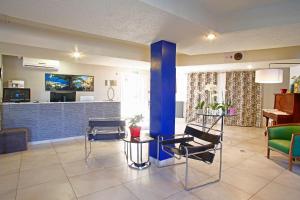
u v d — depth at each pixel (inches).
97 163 125.0
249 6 98.5
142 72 312.3
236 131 232.7
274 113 181.3
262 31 105.3
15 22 122.2
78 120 190.5
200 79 289.6
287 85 242.8
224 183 100.3
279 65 206.8
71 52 154.9
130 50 184.9
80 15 84.0
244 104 265.3
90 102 197.2
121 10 79.0
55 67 238.1
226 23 108.6
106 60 194.2
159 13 81.8
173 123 126.3
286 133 134.6
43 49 143.9
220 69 254.1
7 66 217.9
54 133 177.6
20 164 122.2
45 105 172.6
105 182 99.7
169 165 122.6
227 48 142.7
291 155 115.9
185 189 93.5
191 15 91.3
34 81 233.0
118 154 143.1
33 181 100.0
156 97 124.0
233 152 150.9
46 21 91.4
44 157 135.3
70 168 116.7
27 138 155.0
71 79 254.1
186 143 120.0
